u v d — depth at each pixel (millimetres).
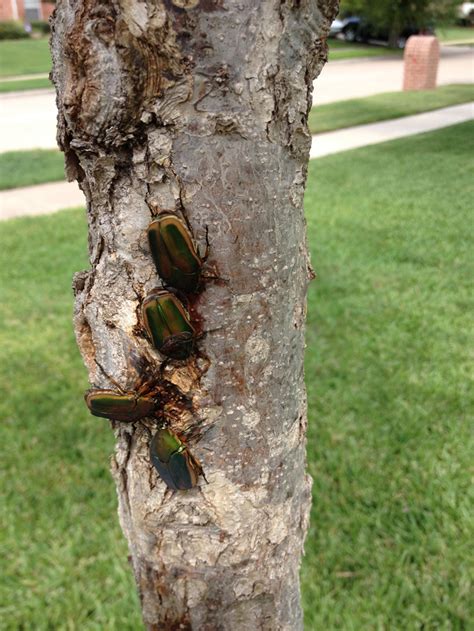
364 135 1666
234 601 217
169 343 164
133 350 179
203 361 176
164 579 215
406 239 916
